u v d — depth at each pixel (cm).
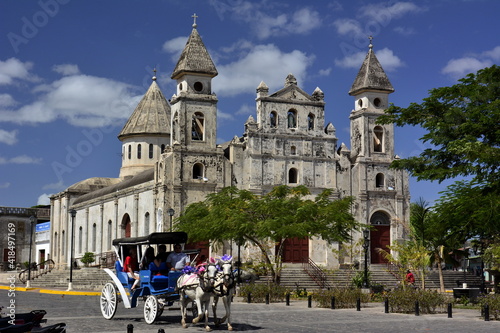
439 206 3819
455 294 4019
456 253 5547
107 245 7169
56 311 3209
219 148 6200
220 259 2397
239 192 5266
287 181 6278
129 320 2720
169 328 2419
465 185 3775
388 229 6612
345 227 5169
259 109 6291
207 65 6222
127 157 8256
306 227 4794
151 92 8506
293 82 6438
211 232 4997
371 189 6562
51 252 8569
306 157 6366
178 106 6178
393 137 6719
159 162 6081
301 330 2378
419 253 5097
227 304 2366
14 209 9438
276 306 3647
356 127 6725
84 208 7850
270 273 5562
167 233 2611
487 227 3512
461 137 3662
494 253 4616
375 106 6694
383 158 6662
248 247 6059
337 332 2328
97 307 3497
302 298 4366
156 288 2581
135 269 2773
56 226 8525
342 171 6500
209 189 6119
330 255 6291
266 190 6200
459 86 3822
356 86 6738
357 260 6275
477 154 3381
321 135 6456
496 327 2544
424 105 3900
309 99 6469
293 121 6450
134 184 6725
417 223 5250
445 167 3803
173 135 6269
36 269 7575
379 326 2544
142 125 8194
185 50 6272
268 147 6266
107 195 7206
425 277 5878
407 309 3228
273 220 4844
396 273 5972
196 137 6297
